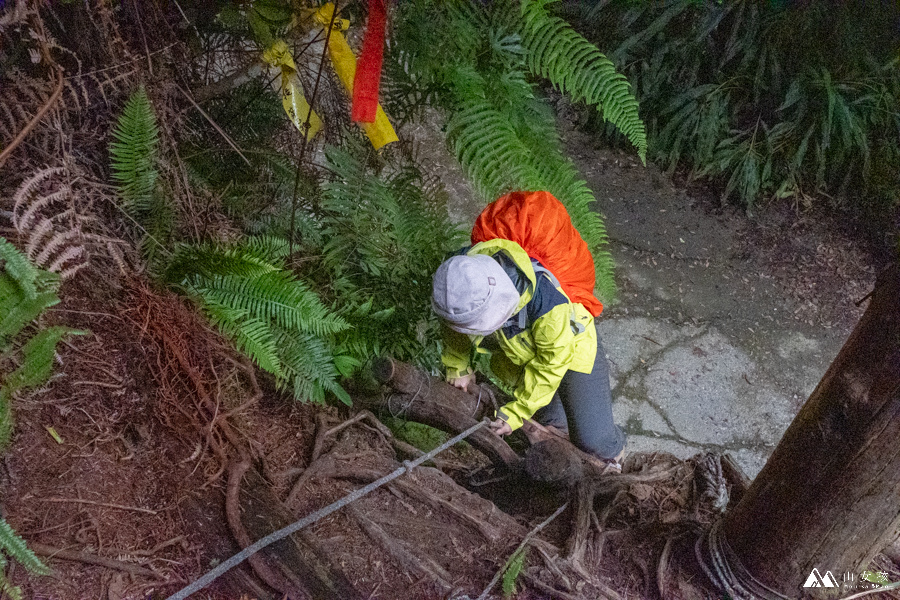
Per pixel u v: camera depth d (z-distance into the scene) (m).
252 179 2.60
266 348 2.03
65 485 1.59
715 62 5.60
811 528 1.72
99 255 1.91
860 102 5.41
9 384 1.44
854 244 5.28
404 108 2.71
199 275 2.08
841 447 1.58
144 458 1.76
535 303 2.10
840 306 4.82
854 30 5.48
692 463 2.58
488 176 2.50
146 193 2.02
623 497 2.39
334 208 2.59
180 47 2.22
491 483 2.59
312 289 2.53
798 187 5.51
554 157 2.71
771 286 4.87
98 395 1.75
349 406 2.47
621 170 5.54
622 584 2.06
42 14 1.79
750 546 1.88
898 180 5.43
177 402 1.90
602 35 5.68
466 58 2.50
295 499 2.00
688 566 2.10
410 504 2.18
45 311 1.71
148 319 1.90
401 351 2.74
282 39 2.19
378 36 1.91
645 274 4.77
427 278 2.83
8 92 1.73
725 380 4.22
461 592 1.89
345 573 1.82
